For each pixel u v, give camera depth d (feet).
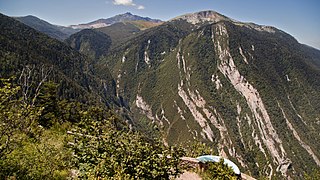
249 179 64.90
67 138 58.85
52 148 48.88
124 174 39.19
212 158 67.41
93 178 38.65
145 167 42.75
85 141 45.16
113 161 40.34
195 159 66.28
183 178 58.65
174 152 50.70
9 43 536.42
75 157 45.60
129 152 42.78
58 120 96.94
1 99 41.50
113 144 43.21
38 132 59.00
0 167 39.50
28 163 42.50
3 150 40.96
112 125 48.98
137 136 46.21
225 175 61.00
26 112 50.01
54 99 102.17
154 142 53.31
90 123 48.44
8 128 42.11
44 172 42.50
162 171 45.14
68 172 45.34
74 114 115.14
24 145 47.26
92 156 42.86
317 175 107.14
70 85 529.86
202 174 62.44
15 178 38.88
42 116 87.20
